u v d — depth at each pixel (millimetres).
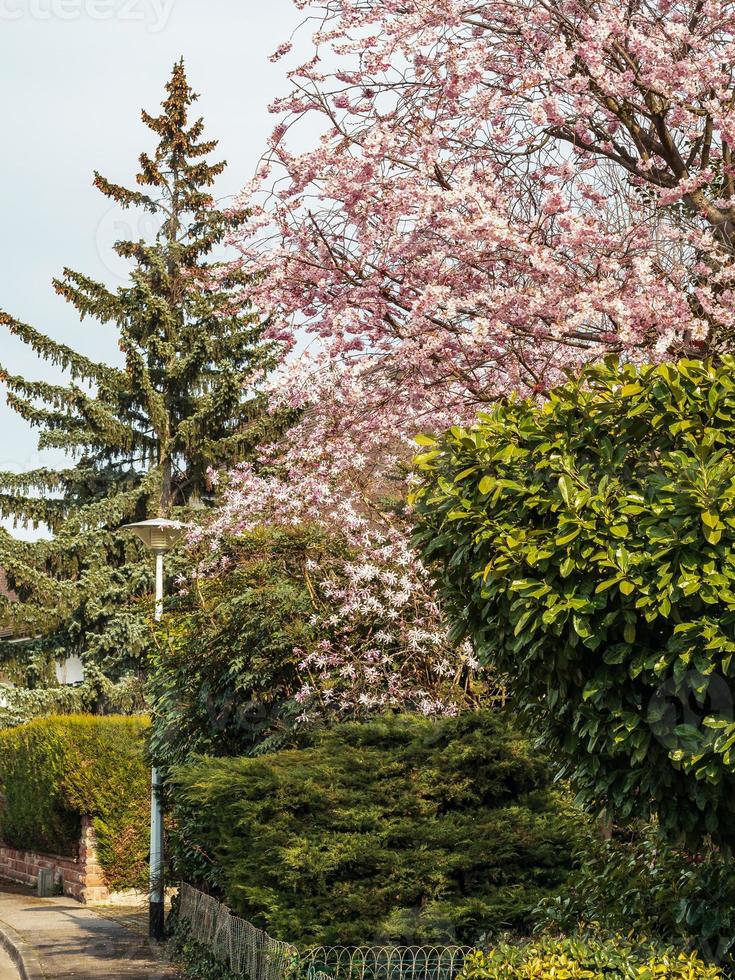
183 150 25922
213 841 10078
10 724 23922
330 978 7262
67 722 17297
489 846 7879
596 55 7949
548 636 5008
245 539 11633
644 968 4945
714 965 5062
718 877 5590
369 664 10336
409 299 9195
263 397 24531
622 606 4738
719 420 4992
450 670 10047
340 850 7906
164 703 12516
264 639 10750
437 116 9289
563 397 5379
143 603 14555
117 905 16391
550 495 5035
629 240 8242
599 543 4723
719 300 7965
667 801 4992
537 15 8719
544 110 8219
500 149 9219
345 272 9289
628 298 7547
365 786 8516
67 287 25359
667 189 8164
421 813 8367
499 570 5012
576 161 9414
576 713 5105
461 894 7891
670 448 5043
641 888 6074
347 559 10805
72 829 17531
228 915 9297
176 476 26312
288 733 10336
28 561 24484
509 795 8727
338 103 9367
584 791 5496
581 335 8203
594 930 6051
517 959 5316
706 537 4559
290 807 8336
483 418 5570
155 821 12734
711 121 8594
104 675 24484
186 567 12891
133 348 24797
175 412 26250
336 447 10336
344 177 8844
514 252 8398
